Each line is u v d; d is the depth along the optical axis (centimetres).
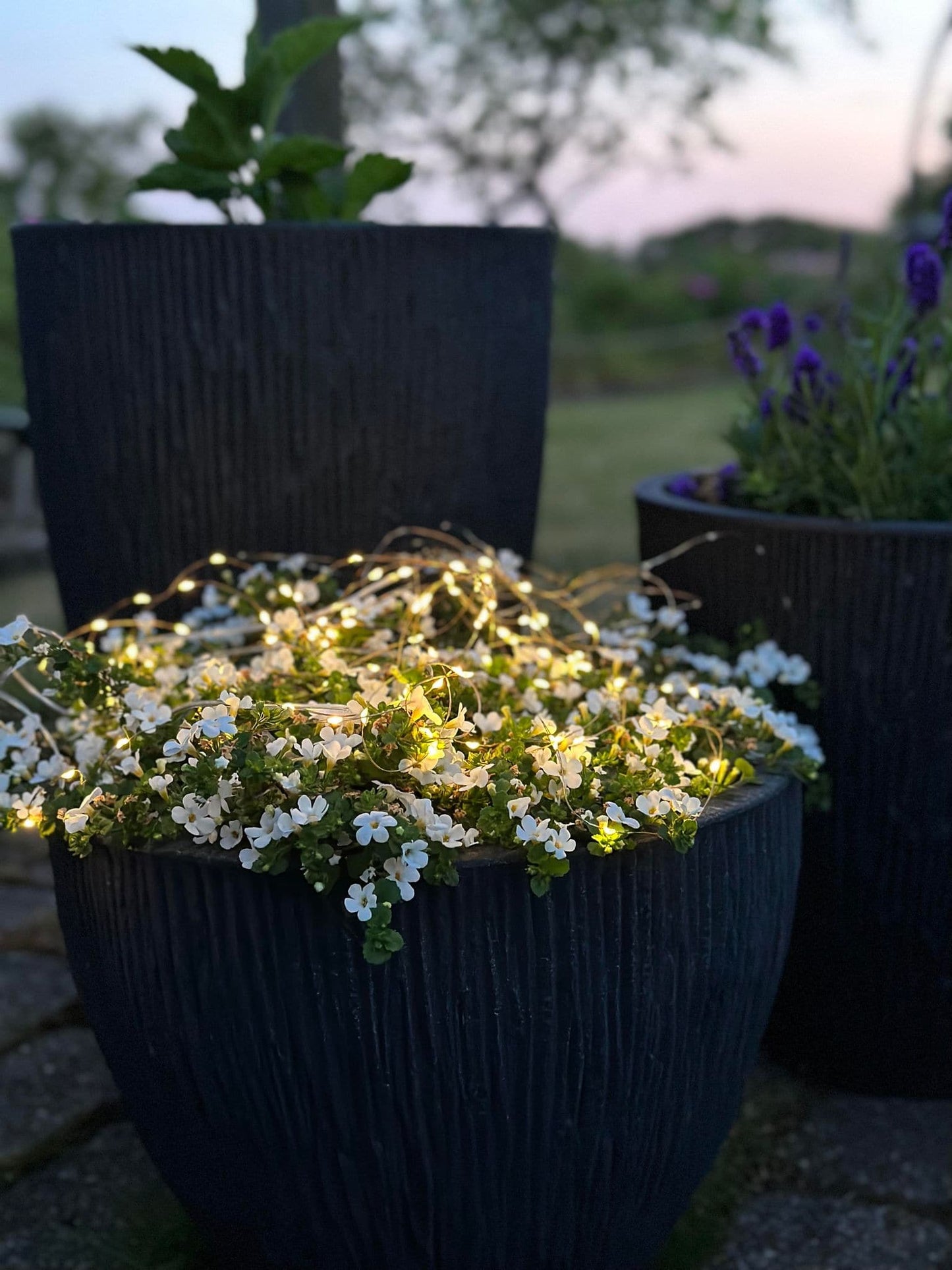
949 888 105
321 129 140
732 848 79
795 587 103
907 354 110
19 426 288
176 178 114
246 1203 82
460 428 107
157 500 105
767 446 114
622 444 495
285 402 103
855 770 104
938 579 100
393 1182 78
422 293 103
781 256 1108
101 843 78
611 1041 77
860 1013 108
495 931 74
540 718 82
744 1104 109
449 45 692
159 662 97
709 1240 96
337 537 106
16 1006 120
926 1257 94
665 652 101
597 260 1016
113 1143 106
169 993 78
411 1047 75
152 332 102
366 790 76
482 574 97
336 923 74
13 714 98
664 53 677
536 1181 79
